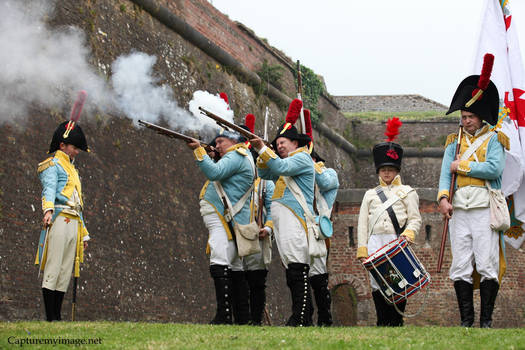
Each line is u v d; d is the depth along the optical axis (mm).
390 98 33812
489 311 6676
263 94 20719
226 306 6668
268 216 7961
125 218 12773
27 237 10141
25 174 10375
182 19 16266
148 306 12984
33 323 5645
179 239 14578
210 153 7309
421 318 21188
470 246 6805
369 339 4570
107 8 13531
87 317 11188
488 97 6926
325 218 7090
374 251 7074
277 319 18641
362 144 28953
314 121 24578
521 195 7707
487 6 8367
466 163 6828
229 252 6844
